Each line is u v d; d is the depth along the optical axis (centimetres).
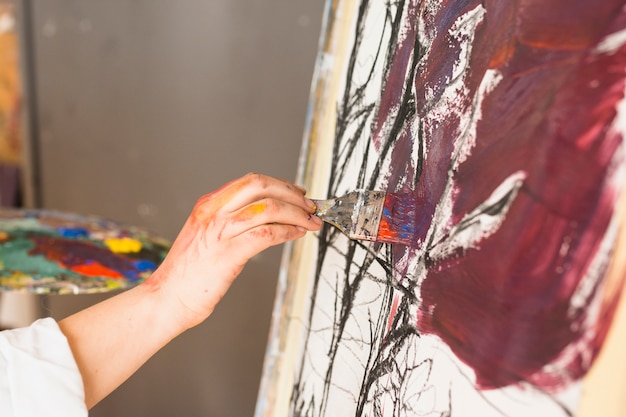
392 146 52
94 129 212
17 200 227
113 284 92
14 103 219
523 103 34
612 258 28
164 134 196
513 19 36
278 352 78
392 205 48
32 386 56
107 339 62
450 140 42
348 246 62
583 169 30
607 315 28
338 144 67
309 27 160
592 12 30
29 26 214
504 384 33
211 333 177
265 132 173
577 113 30
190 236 60
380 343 50
